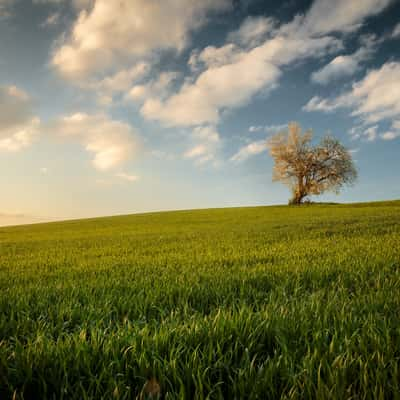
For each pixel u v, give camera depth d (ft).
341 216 75.82
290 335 7.00
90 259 25.81
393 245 24.59
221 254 24.35
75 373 5.53
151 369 5.46
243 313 8.31
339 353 5.73
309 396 4.54
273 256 21.91
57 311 9.77
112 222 123.95
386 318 7.88
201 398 4.62
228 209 168.66
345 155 188.75
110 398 4.74
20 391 5.14
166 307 9.84
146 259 23.53
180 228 71.61
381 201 167.12
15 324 8.52
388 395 4.66
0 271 20.90
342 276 13.93
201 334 6.97
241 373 5.11
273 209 149.18
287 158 193.36
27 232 92.58
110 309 10.09
